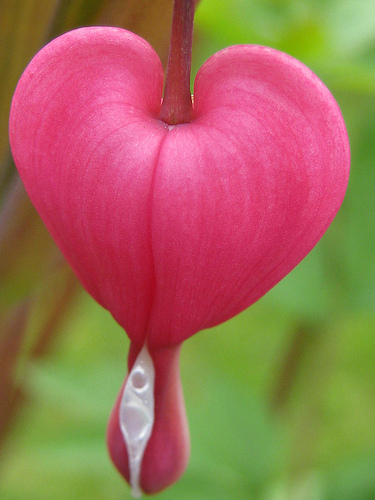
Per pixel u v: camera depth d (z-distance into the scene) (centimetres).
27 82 8
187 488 18
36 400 20
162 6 10
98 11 10
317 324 19
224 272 8
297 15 17
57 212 8
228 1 15
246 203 8
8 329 14
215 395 18
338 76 15
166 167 8
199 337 29
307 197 8
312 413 19
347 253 18
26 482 27
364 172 18
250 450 18
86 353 28
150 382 9
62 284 18
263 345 29
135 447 9
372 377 28
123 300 8
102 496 26
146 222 8
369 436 27
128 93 8
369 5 17
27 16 11
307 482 19
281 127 8
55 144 8
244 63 8
